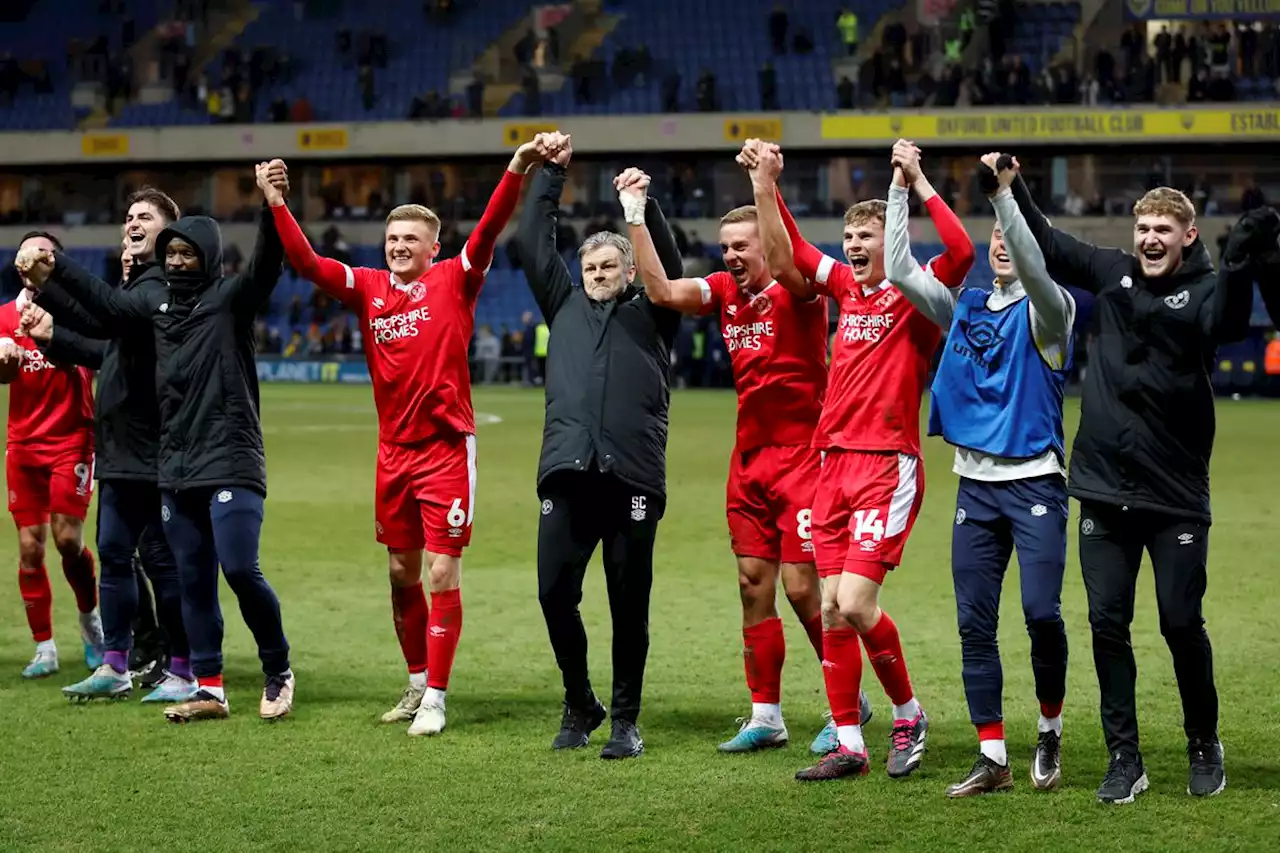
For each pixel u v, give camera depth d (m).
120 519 6.27
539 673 6.82
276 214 5.80
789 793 4.85
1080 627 7.75
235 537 5.81
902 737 5.13
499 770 5.14
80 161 39.44
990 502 4.92
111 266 37.25
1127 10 35.78
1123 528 4.81
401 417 5.89
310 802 4.73
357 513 12.48
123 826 4.47
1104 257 4.81
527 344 35.56
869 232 5.05
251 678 6.76
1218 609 8.22
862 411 5.07
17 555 10.28
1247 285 4.41
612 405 5.41
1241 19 35.38
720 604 8.52
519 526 11.79
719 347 34.34
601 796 4.80
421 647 6.02
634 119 37.38
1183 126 34.88
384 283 5.93
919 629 7.71
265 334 37.31
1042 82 35.84
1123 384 4.72
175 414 5.87
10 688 6.52
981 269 34.62
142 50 41.47
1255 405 28.50
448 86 40.00
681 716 6.01
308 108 38.84
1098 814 4.58
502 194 5.81
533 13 41.53
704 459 17.16
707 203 37.06
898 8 40.06
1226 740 5.46
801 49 38.94
